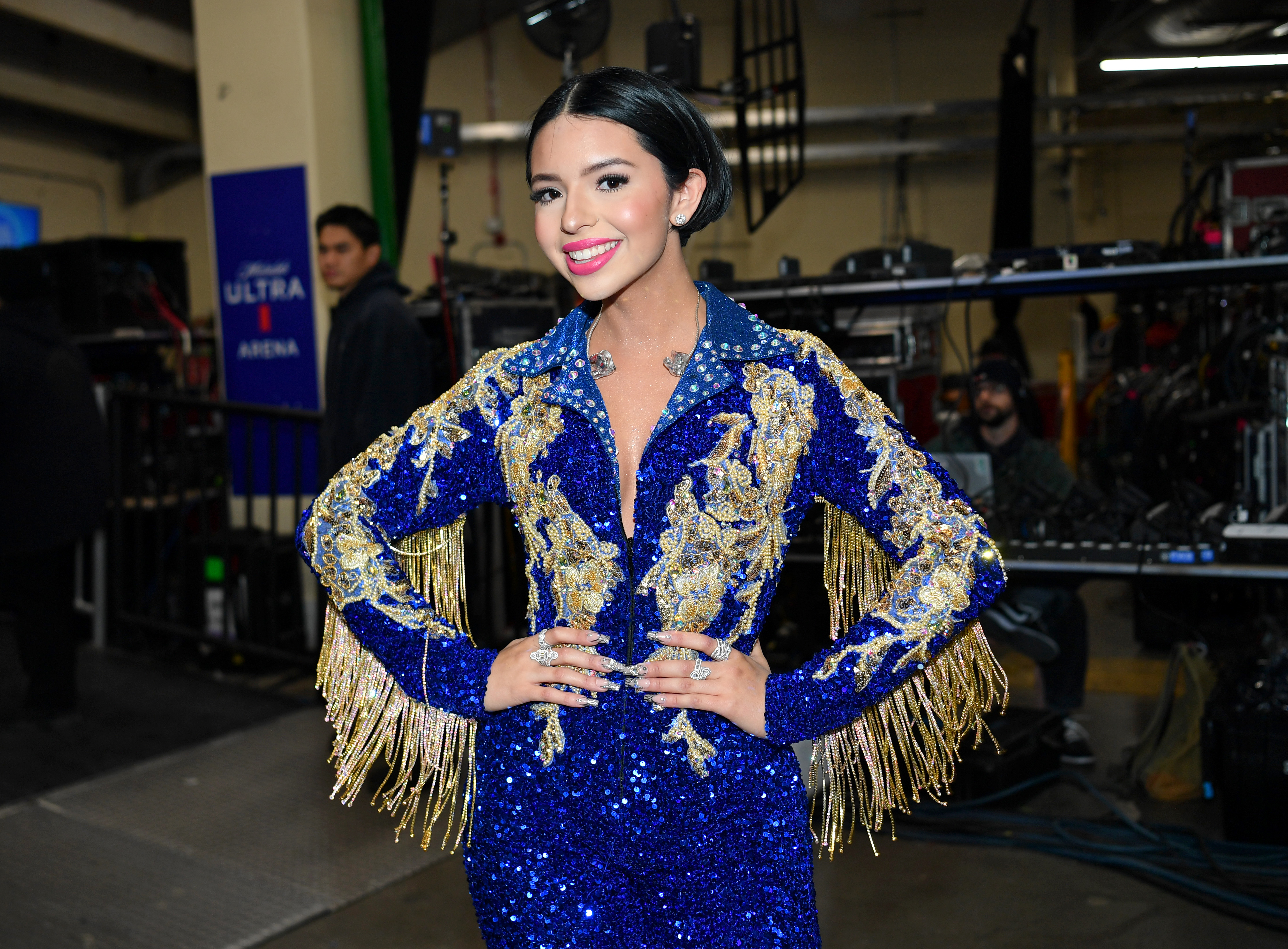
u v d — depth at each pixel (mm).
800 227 11750
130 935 2617
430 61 11984
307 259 5328
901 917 2639
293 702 4402
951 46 11531
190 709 4309
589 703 1096
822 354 1120
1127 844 2963
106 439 4797
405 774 1220
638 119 1066
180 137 12195
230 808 3361
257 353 5469
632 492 1111
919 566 1101
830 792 1204
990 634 3604
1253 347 3666
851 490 1123
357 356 3443
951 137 11492
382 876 2920
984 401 3971
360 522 1184
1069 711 3684
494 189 11906
